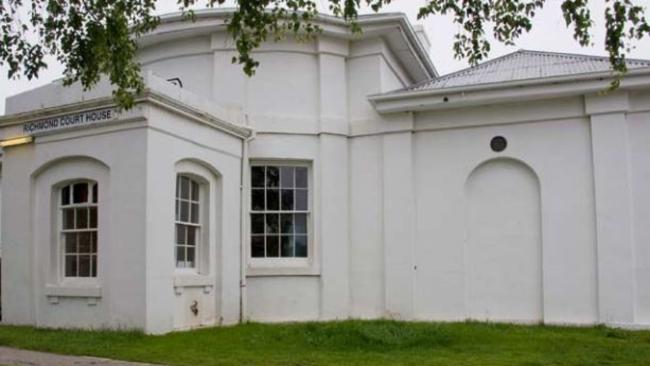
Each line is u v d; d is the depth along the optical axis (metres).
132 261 13.23
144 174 13.26
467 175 16.48
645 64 15.55
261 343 12.26
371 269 17.05
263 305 16.69
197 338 12.73
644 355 11.07
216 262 15.61
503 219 16.25
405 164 16.88
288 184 17.52
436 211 16.66
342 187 17.39
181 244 14.84
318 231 17.16
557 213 15.65
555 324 15.35
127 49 10.82
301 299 16.86
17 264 14.84
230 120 16.55
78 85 14.59
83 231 14.32
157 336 12.77
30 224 14.80
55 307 14.22
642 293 14.86
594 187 15.30
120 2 10.70
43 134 14.66
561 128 15.77
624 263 14.93
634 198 15.09
